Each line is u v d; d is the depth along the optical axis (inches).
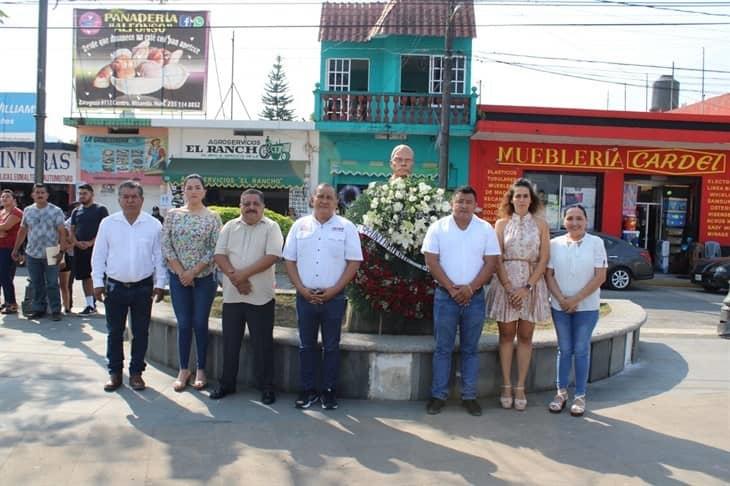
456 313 212.8
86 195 366.6
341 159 816.9
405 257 243.0
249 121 804.6
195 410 211.6
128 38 855.1
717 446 187.3
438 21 830.5
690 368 280.7
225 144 822.5
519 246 216.7
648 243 819.4
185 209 233.3
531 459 176.6
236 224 222.5
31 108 828.6
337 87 859.4
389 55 842.2
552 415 215.2
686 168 797.2
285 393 233.9
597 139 783.7
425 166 811.4
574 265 216.4
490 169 803.4
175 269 228.7
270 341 222.7
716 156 794.8
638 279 654.5
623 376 267.9
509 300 217.8
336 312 214.2
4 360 264.7
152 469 164.9
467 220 212.1
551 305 223.8
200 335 233.8
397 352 225.0
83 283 371.6
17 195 841.5
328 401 215.8
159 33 855.7
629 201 814.5
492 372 234.8
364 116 805.9
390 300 244.8
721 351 314.7
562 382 220.5
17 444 178.1
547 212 809.5
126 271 227.0
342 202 807.7
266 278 221.6
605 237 669.3
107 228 228.7
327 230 213.9
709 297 605.6
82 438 183.8
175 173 793.6
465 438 191.9
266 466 168.7
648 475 166.9
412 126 787.4
